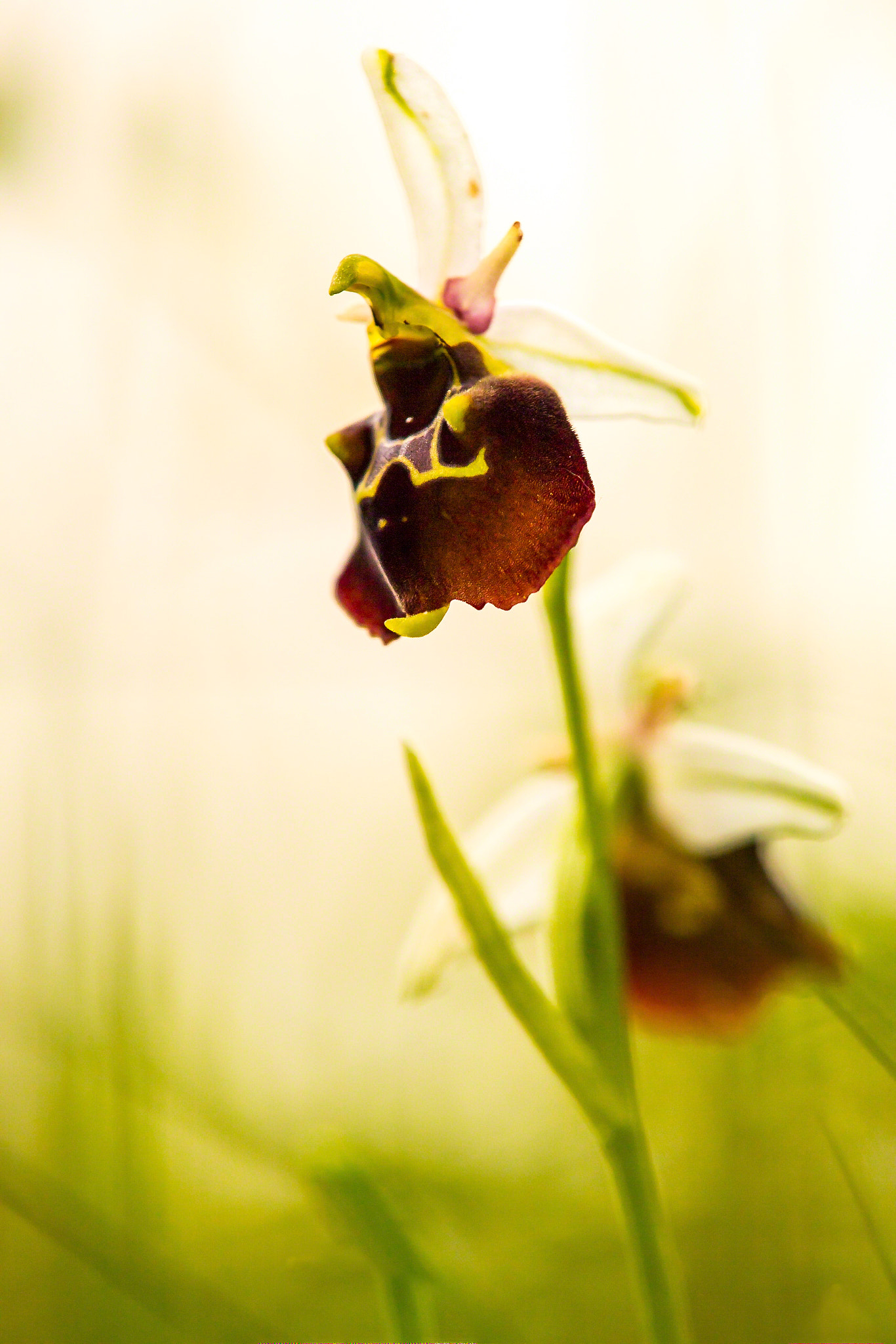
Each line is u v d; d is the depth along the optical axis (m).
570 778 0.26
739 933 0.25
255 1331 0.24
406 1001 0.25
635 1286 0.22
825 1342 0.25
